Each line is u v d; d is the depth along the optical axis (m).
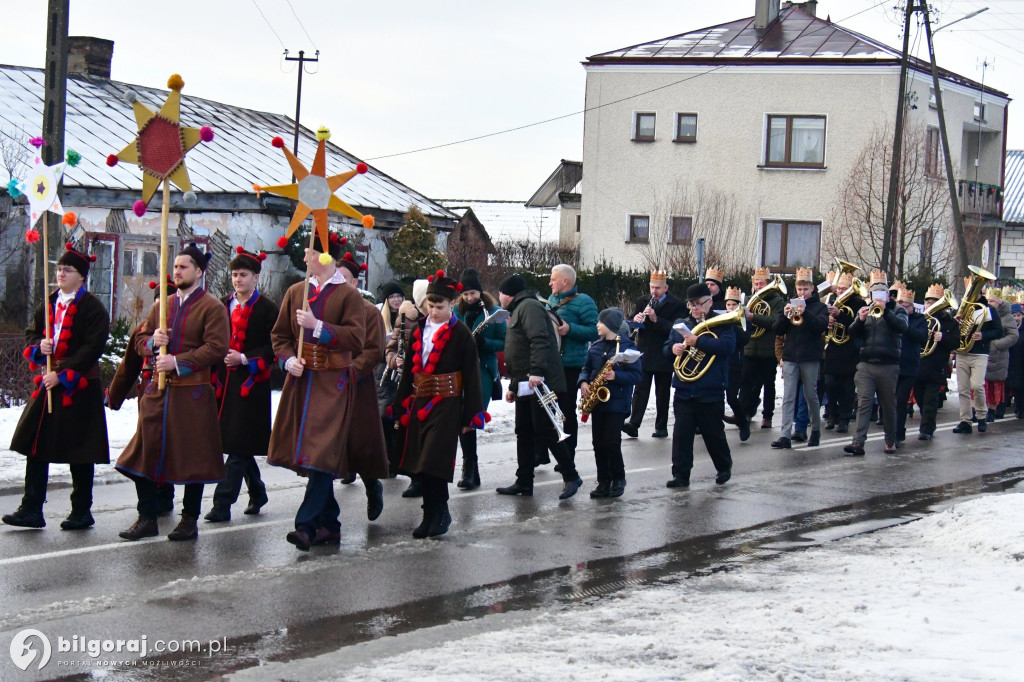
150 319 8.58
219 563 7.66
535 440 10.71
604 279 31.33
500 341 10.88
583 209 36.31
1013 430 16.86
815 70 34.19
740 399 16.14
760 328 15.93
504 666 5.43
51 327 8.61
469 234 36.03
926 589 7.19
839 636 6.01
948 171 31.11
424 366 8.55
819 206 34.38
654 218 35.22
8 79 24.27
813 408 14.30
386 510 9.77
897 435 15.20
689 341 11.07
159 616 6.42
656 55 35.44
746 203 34.91
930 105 36.12
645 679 5.22
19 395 14.78
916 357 15.18
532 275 32.72
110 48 26.72
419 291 11.24
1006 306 17.89
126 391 8.64
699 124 35.12
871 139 33.50
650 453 13.53
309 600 6.83
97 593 6.84
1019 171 53.72
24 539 8.20
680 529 9.21
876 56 33.94
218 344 8.26
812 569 7.81
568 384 10.91
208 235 21.25
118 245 20.34
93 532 8.50
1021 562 7.95
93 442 8.46
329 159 28.09
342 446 8.05
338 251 8.30
